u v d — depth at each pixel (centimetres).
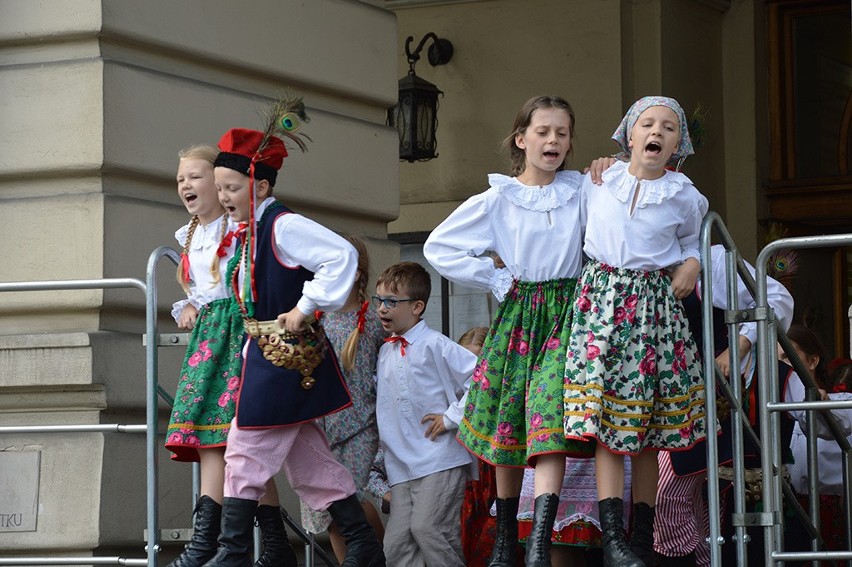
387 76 2230
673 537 1591
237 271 1448
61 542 1772
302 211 2095
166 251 1574
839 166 2822
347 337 1741
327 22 2134
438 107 2884
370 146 2184
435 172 2889
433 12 2895
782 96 2861
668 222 1376
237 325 1470
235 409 1438
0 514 1798
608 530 1348
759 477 1645
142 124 1862
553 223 1417
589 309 1380
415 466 1698
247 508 1422
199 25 1945
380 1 2247
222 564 1403
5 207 1856
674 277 1388
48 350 1784
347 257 1404
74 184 1848
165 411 1861
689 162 2733
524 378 1411
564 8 2780
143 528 1809
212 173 1498
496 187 1436
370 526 1506
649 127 1370
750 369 1670
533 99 1441
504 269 1445
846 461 1738
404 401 1714
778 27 2861
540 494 1375
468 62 2867
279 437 1434
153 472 1532
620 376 1359
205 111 1939
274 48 2047
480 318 2828
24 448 1802
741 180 2847
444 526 1698
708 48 2844
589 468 1570
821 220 2819
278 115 1455
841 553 1394
